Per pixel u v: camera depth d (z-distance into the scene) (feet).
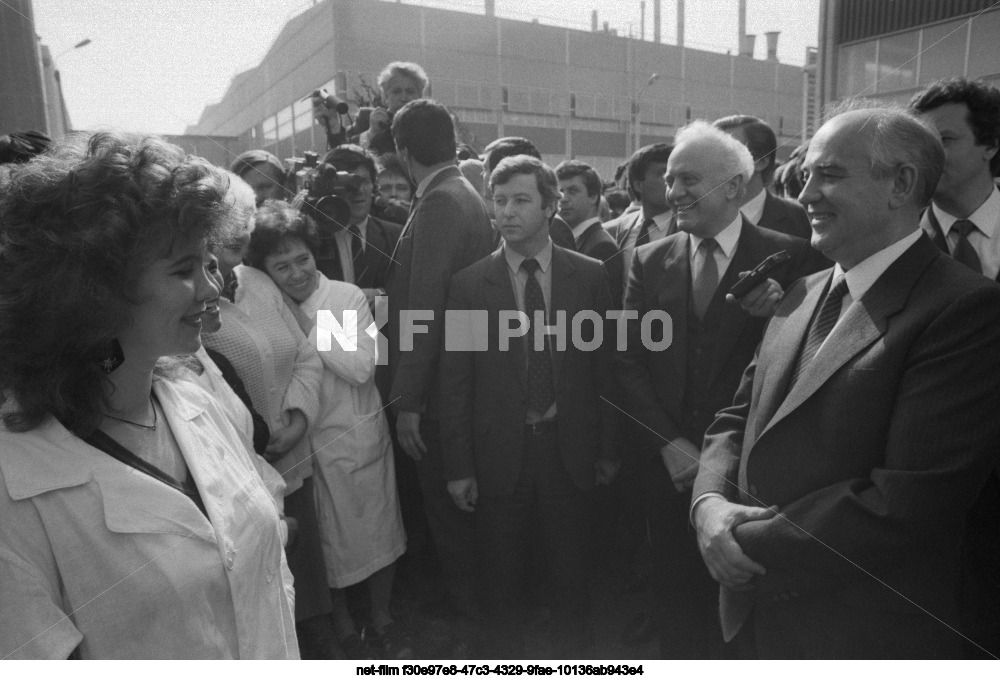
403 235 5.51
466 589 5.72
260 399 5.02
